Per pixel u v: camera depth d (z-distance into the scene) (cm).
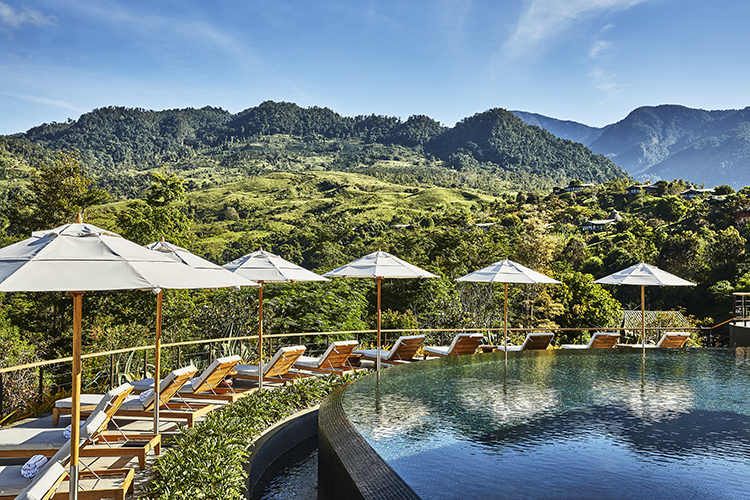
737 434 457
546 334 1188
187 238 3108
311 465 593
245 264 827
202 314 1532
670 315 3416
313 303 1758
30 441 408
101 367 898
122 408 596
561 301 3725
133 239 2745
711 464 379
